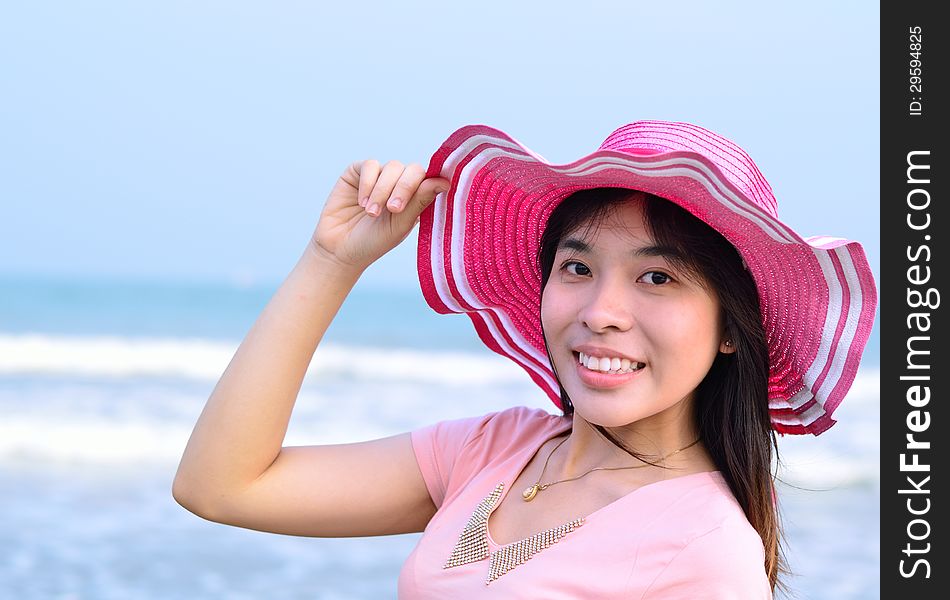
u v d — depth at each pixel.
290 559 7.51
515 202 1.86
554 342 1.69
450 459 1.97
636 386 1.62
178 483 1.92
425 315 35.97
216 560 7.42
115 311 35.06
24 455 10.90
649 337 1.60
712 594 1.55
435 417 14.62
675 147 1.66
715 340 1.66
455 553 1.74
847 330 1.68
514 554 1.68
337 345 25.75
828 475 10.87
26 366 19.06
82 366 19.23
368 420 14.13
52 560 7.27
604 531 1.64
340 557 7.61
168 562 7.33
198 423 1.92
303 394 16.59
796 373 1.80
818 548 8.09
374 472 1.98
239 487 1.90
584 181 1.64
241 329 29.30
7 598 6.42
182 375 18.31
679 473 1.72
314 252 1.90
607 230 1.62
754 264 1.65
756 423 1.71
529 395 17.23
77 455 10.96
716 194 1.50
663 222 1.59
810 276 1.65
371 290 61.66
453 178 1.83
